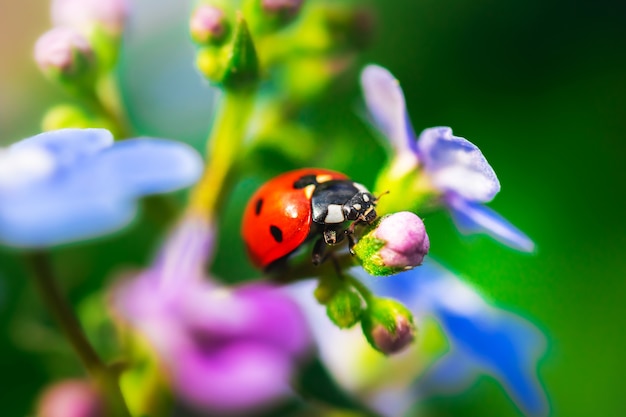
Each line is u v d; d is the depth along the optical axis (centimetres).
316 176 8
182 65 11
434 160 8
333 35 9
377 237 8
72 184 8
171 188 8
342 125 10
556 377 11
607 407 11
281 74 10
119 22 9
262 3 9
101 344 10
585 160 11
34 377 10
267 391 10
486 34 11
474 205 8
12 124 11
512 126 11
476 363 10
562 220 11
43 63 9
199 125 11
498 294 11
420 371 10
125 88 11
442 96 11
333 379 9
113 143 8
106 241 10
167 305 9
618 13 11
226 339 10
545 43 11
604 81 11
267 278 8
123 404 9
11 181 8
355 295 8
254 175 9
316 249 8
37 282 8
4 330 10
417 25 11
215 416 10
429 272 10
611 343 11
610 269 11
